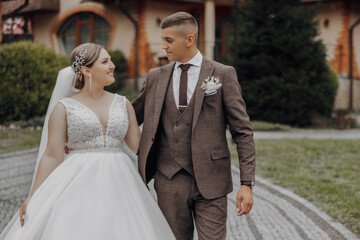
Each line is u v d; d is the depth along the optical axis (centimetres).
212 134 271
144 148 279
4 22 1795
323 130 1402
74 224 251
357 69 1853
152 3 1692
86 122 273
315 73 1488
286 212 527
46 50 1330
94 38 1812
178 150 272
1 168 762
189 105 272
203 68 276
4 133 1134
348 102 1800
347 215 505
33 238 251
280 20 1488
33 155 880
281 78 1463
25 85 1266
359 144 1027
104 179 268
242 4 1545
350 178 700
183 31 270
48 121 279
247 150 269
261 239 436
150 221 266
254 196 602
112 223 256
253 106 1492
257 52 1506
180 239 280
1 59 1268
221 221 273
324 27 1830
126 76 1711
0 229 451
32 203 262
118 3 1669
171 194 275
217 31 1920
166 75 283
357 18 1838
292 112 1473
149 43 1677
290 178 702
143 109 302
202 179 267
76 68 281
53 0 1847
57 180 267
